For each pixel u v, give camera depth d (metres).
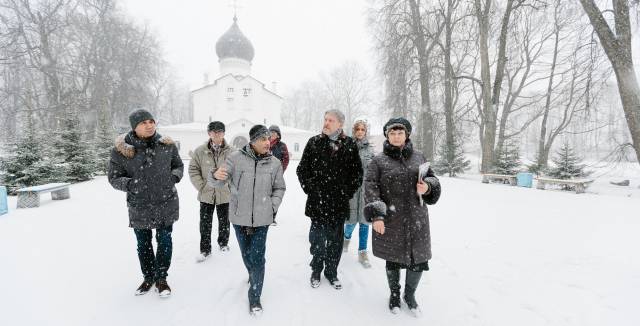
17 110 21.78
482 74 15.02
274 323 2.62
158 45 29.08
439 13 17.27
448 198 8.69
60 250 4.11
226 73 40.34
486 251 4.29
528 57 21.67
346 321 2.67
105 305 2.83
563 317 2.71
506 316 2.74
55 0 22.66
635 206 7.43
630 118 10.33
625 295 3.06
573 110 20.31
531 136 48.53
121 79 25.91
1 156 10.48
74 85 23.44
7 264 3.61
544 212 6.75
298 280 3.43
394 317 2.73
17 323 2.53
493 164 16.55
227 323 2.60
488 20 15.16
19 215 6.07
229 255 4.07
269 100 40.72
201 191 3.93
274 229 5.36
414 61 17.66
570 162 13.62
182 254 4.11
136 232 2.99
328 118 3.11
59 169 11.48
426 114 18.02
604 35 10.40
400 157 2.66
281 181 2.98
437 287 3.28
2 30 21.14
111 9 24.86
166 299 2.96
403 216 2.61
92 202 7.59
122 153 2.79
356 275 3.57
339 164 3.12
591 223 5.74
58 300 2.89
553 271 3.63
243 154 2.88
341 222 3.18
